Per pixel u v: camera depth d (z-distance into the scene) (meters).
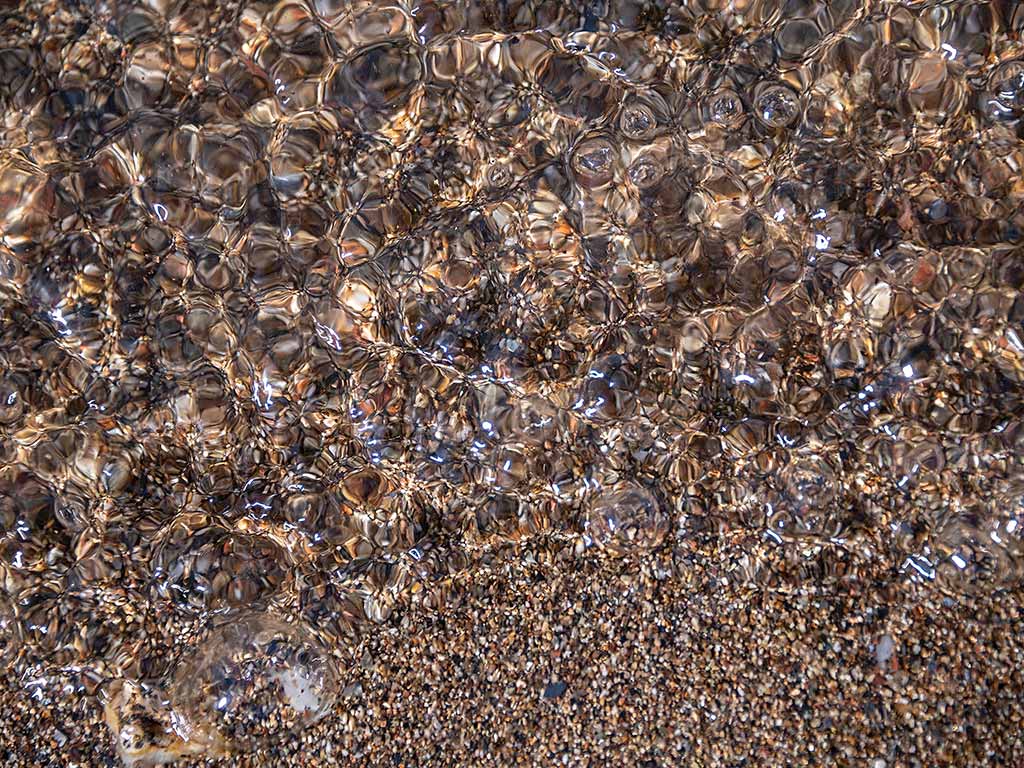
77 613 0.36
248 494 0.36
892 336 0.36
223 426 0.36
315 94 0.34
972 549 0.35
